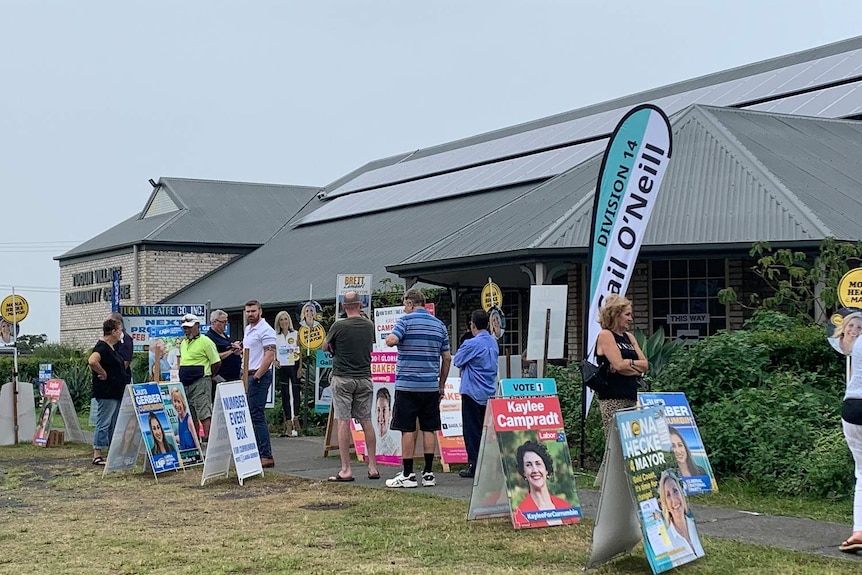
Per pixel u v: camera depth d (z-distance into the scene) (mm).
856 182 18438
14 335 18844
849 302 10594
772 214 16422
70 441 17234
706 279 17500
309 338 18359
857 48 27312
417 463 13211
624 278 11438
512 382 10875
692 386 12062
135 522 9367
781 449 10719
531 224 18125
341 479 11578
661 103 29328
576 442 12867
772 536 8305
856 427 7555
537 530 8555
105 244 40219
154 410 12781
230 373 14664
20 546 8289
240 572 7258
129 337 14367
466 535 8398
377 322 13320
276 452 14914
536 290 12234
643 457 7176
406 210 31547
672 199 17609
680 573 7051
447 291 21766
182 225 38562
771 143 19719
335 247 31406
